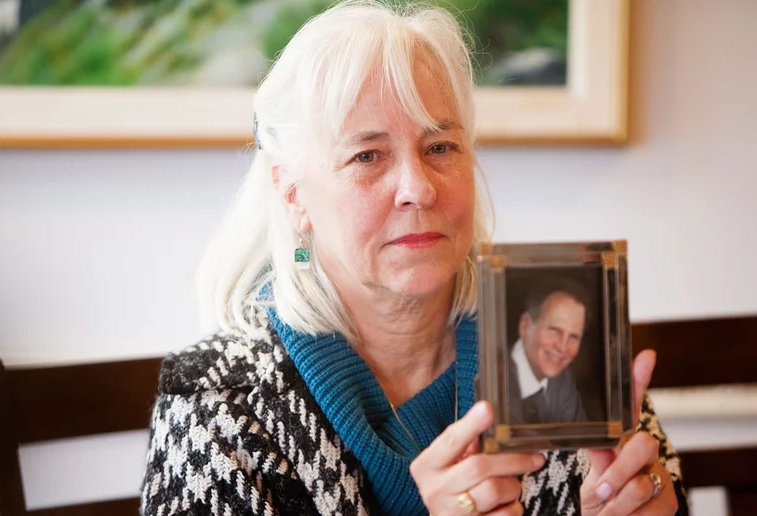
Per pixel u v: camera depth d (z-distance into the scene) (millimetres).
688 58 1854
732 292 1931
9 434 1132
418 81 904
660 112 1862
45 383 1161
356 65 886
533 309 730
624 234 1889
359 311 999
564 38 1790
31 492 1781
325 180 928
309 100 925
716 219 1907
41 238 1733
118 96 1694
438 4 1744
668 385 1343
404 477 944
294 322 988
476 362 1010
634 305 1911
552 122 1803
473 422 720
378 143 904
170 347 1794
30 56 1666
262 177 1055
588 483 854
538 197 1859
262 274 1077
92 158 1732
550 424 734
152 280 1780
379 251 916
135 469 1821
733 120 1883
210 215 1783
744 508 1419
